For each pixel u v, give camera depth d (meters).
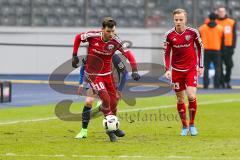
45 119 30.66
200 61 25.95
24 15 57.34
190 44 25.77
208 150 22.14
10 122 29.52
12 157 20.72
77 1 58.34
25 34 55.91
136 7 59.09
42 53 55.81
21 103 38.28
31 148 22.50
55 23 57.94
